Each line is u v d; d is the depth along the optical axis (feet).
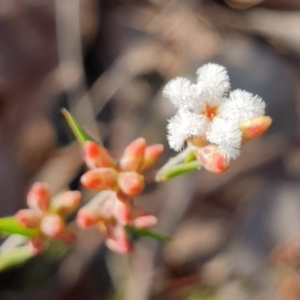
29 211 0.59
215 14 0.94
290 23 0.95
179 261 0.81
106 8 0.90
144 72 0.87
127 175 0.57
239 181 0.85
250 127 0.55
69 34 0.83
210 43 0.91
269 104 0.87
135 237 0.76
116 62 0.87
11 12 0.83
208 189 0.83
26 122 0.79
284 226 0.81
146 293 0.73
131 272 0.75
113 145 0.81
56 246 0.72
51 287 0.74
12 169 0.76
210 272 0.80
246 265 0.80
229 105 0.55
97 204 0.59
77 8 0.84
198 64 0.88
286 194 0.83
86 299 0.74
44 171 0.77
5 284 0.73
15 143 0.78
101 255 0.77
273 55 0.91
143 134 0.82
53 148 0.79
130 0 0.93
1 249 0.62
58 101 0.81
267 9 0.97
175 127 0.56
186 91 0.55
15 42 0.82
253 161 0.86
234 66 0.88
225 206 0.84
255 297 0.78
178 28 0.91
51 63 0.82
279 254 0.79
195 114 0.55
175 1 0.93
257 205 0.83
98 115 0.83
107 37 0.89
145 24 0.91
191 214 0.84
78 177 0.77
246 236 0.82
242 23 0.95
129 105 0.84
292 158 0.85
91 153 0.58
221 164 0.56
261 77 0.88
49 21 0.84
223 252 0.82
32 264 0.73
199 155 0.56
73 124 0.58
